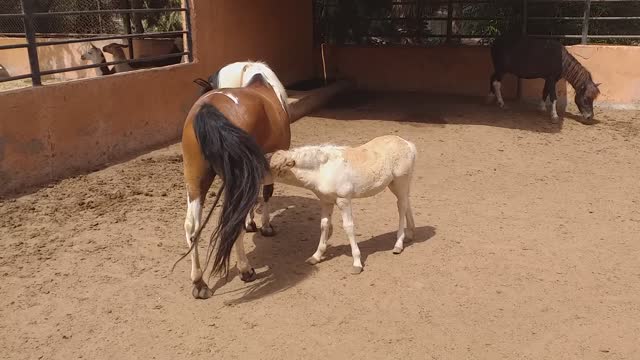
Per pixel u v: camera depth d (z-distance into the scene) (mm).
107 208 5875
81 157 7043
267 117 4312
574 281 4387
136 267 4688
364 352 3537
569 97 10836
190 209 4035
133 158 7629
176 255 4910
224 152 3598
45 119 6512
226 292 4301
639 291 4230
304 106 10344
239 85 5211
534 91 11141
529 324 3820
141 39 12219
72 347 3658
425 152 8070
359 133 9102
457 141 8602
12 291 4316
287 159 4074
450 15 12203
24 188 6344
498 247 4984
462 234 5273
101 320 3951
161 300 4199
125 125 7645
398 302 4098
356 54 12773
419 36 12664
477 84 11891
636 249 4941
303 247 5043
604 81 10438
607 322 3838
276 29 11336
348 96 12102
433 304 4070
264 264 4734
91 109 7102
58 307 4113
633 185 6648
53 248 4996
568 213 5785
